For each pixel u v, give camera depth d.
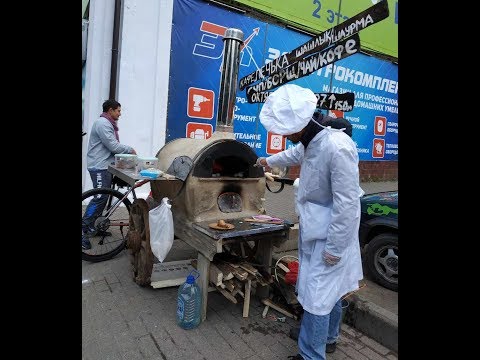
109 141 4.16
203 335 2.69
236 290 2.83
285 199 6.66
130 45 5.62
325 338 2.25
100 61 5.60
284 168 3.33
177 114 6.49
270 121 2.19
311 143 2.25
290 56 3.38
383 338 2.79
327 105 3.10
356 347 2.73
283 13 7.46
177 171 3.03
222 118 3.48
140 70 5.77
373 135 10.34
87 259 3.70
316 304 2.20
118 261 3.82
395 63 10.20
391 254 3.56
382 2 2.43
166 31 5.84
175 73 6.36
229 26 6.82
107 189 3.86
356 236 2.40
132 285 3.34
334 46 2.86
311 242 2.33
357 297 3.10
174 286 3.37
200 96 6.68
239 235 2.67
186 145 3.46
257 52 7.32
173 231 2.93
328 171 2.18
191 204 2.93
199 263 2.84
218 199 3.10
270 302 3.09
